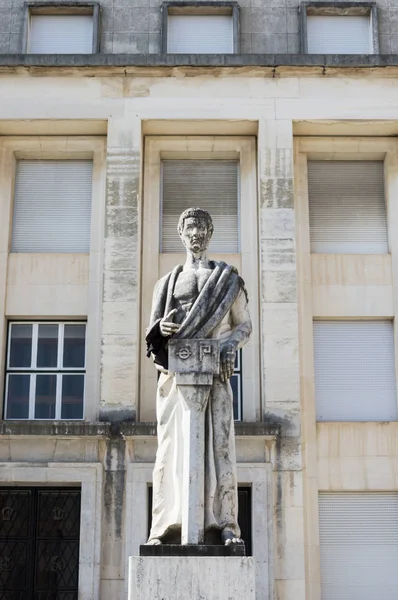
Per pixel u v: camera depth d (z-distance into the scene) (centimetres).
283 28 2392
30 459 2036
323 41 2411
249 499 2047
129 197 2180
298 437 2045
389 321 2234
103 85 2234
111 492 2012
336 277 2238
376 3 2414
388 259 2253
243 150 2288
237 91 2234
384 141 2303
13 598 2030
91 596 1961
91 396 2144
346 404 2178
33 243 2270
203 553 916
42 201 2292
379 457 2111
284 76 2245
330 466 2102
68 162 2312
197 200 2289
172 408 993
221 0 2402
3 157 2288
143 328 2161
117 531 1997
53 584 2033
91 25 2405
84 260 2233
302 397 2141
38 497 2072
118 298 2120
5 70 2230
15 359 2198
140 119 2217
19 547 2053
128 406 2056
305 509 2067
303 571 1973
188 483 946
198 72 2239
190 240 1059
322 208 2305
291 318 2117
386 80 2247
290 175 2198
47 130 2266
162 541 963
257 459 2028
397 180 2289
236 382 2144
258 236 2231
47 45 2402
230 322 1037
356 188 2317
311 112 2228
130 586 908
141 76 2239
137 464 2016
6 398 2177
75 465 2022
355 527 2084
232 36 2400
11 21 2397
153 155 2281
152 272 2212
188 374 969
